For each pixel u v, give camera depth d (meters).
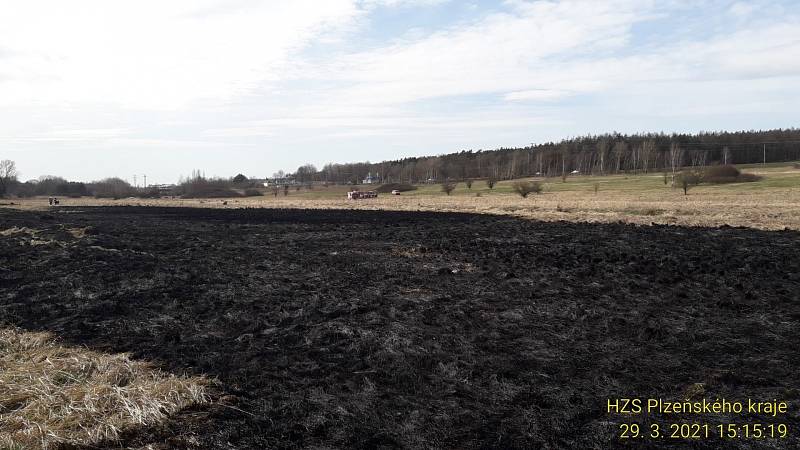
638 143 160.88
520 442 5.10
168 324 9.21
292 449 4.95
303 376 6.82
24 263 15.21
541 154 152.62
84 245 19.14
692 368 7.06
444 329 8.95
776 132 161.12
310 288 12.18
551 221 29.53
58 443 4.82
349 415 5.68
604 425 5.46
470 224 28.64
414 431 5.33
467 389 6.39
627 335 8.58
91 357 7.28
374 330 8.83
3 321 9.19
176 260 16.03
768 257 15.77
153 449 4.83
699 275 13.20
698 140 158.25
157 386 6.11
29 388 6.04
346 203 58.59
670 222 27.86
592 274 13.51
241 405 5.85
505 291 11.78
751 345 7.99
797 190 55.19
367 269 14.63
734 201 44.41
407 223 29.67
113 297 11.18
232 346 8.05
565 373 6.91
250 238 22.53
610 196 59.75
